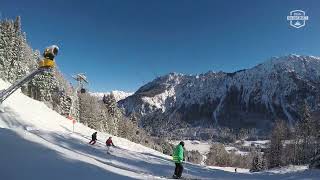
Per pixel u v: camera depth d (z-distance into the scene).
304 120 99.38
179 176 16.66
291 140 111.12
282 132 106.94
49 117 53.44
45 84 91.44
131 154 34.62
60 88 115.50
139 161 27.61
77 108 104.56
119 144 56.62
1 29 79.38
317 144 93.31
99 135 58.50
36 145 11.30
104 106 133.75
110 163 20.94
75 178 8.72
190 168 30.98
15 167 8.32
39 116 49.38
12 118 37.44
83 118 110.50
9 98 48.88
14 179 7.52
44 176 8.23
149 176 14.20
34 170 8.48
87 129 59.78
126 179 10.49
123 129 137.62
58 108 97.38
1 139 10.77
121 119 141.38
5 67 77.69
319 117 102.06
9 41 80.12
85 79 47.72
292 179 22.19
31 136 12.75
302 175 24.03
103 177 9.69
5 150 9.66
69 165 9.88
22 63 87.06
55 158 10.21
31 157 9.58
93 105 115.75
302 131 99.81
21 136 12.17
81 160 11.25
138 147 63.94
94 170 10.31
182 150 16.72
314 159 35.25
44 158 9.84
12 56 82.06
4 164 8.33
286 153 103.06
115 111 138.75
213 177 23.16
